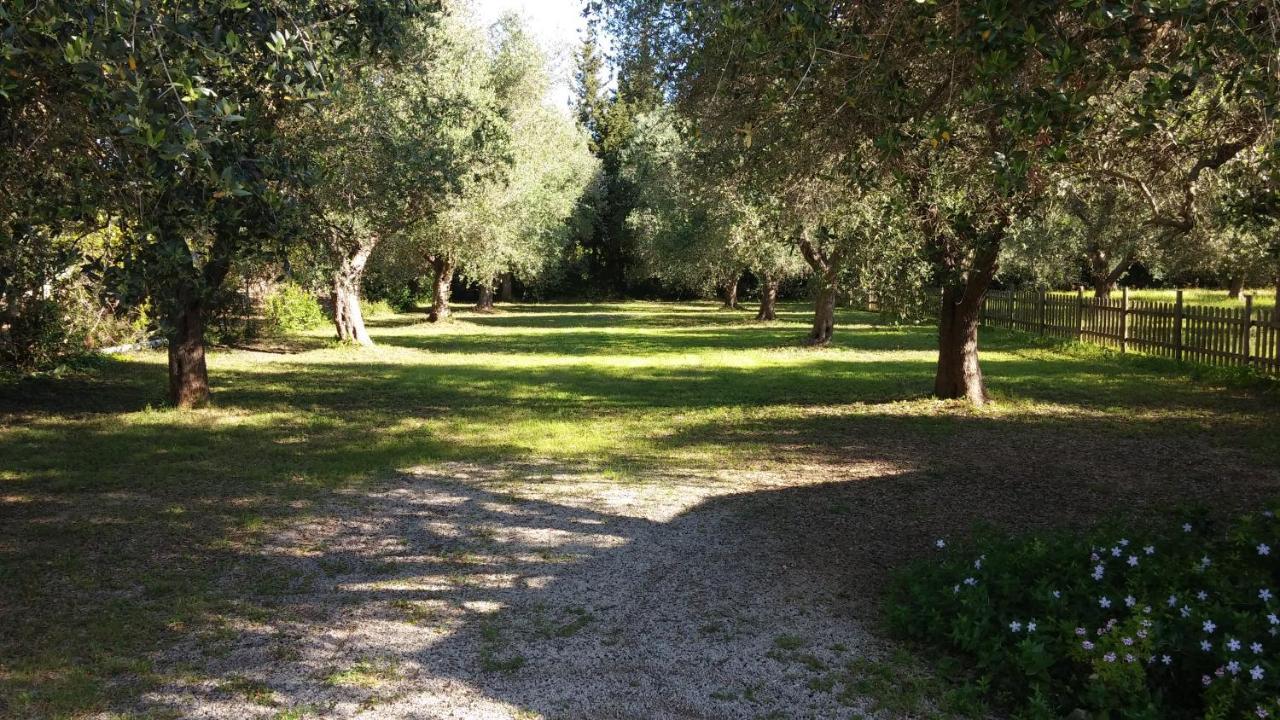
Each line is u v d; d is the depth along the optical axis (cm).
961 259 1107
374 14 645
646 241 3309
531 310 4075
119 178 493
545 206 2984
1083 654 361
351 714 368
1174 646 351
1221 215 764
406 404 1307
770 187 948
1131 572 429
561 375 1661
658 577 545
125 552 600
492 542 622
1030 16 394
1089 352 1897
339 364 1847
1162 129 698
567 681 401
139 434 1045
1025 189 762
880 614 478
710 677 404
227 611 491
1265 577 413
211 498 748
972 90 454
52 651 434
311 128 1103
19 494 759
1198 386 1384
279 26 479
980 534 595
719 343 2306
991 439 988
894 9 519
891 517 674
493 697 385
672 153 2334
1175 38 475
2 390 1373
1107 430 1029
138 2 372
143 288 460
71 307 1603
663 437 1031
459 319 3394
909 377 1561
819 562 569
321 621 476
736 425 1111
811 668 412
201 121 390
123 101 362
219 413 1210
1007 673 384
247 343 2231
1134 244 2173
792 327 2844
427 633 459
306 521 677
